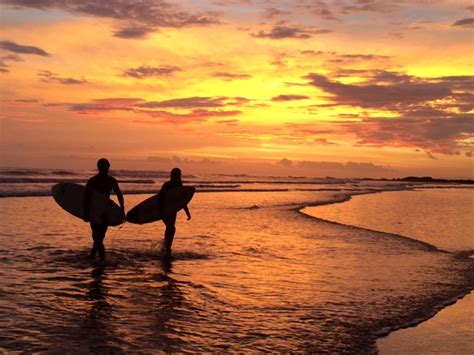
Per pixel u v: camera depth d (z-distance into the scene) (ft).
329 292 24.94
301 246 39.91
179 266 30.04
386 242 43.65
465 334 19.53
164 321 19.04
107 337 16.83
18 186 109.29
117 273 27.27
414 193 178.09
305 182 298.35
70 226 46.70
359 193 154.20
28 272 26.37
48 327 17.53
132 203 77.36
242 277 27.68
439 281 28.50
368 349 17.21
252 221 58.03
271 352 16.42
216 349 16.39
